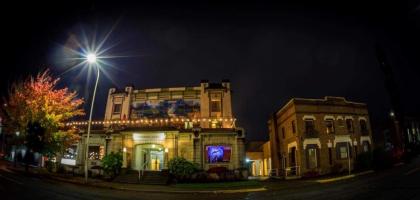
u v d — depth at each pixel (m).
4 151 43.22
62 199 15.75
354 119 35.41
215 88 35.75
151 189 21.53
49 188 19.92
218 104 35.28
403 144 40.81
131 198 17.05
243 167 29.44
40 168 34.31
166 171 27.70
